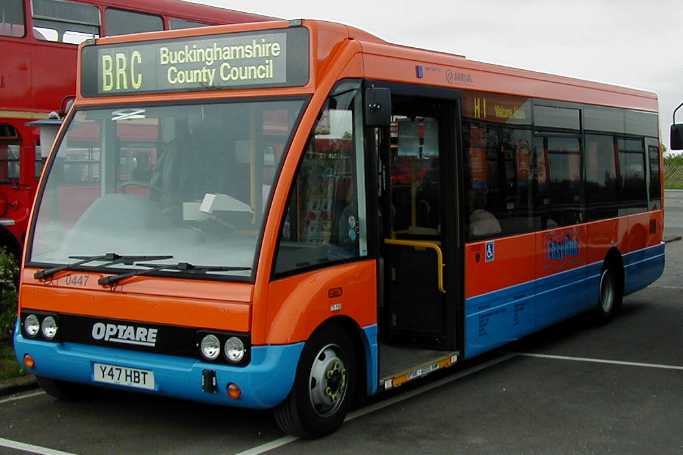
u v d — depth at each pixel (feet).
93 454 20.84
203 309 20.18
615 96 39.70
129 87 23.50
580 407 25.31
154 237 21.70
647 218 43.24
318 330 21.61
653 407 25.34
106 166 23.16
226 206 20.98
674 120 38.42
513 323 30.25
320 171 21.57
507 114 30.22
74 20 45.27
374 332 23.31
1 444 21.58
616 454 20.98
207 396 20.20
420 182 27.84
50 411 24.48
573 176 35.19
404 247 27.99
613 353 33.19
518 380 28.66
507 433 22.65
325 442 21.74
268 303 19.97
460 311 27.22
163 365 20.51
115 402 25.41
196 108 22.31
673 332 37.68
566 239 34.35
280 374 19.99
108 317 21.44
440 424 23.43
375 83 23.58
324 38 22.00
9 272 32.30
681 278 58.18
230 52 22.21
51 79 44.60
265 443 21.65
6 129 43.29
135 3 47.19
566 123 34.73
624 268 40.19
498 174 29.45
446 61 27.09
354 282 22.47
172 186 21.93
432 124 27.45
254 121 21.53
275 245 20.21
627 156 40.86
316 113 21.29
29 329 22.57
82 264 22.07
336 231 22.11
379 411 24.72
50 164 23.79
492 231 28.96
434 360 26.13
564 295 34.30
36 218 23.36
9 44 43.09
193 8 49.93
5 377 27.04
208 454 20.80
